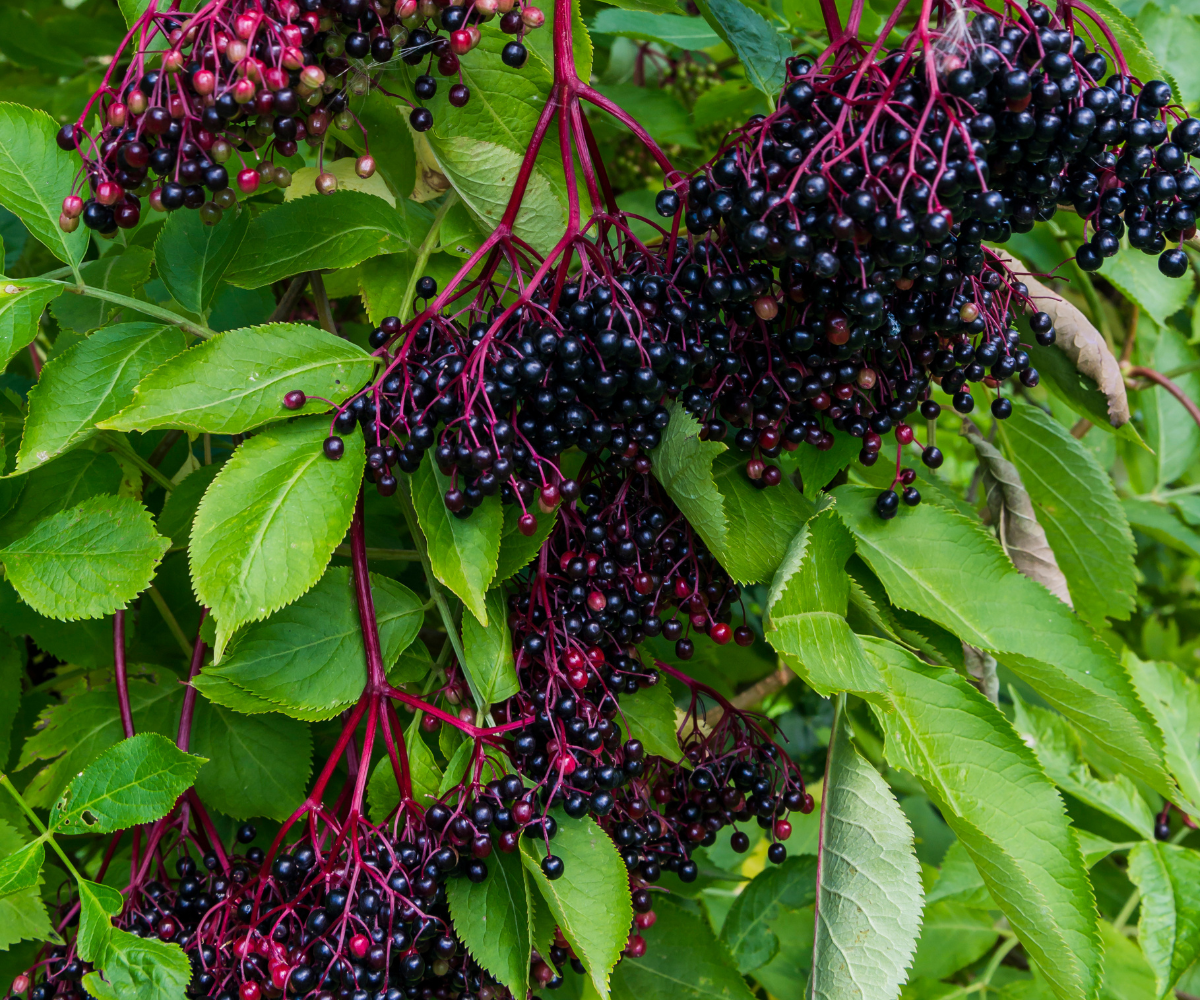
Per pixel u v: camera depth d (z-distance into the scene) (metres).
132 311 0.98
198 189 0.88
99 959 0.88
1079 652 0.93
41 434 0.89
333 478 0.88
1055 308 0.97
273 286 1.04
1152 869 1.01
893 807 0.92
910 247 0.86
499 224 0.94
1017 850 0.91
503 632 0.92
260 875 0.89
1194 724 1.05
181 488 0.96
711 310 0.89
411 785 0.91
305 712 0.90
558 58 0.91
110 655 0.96
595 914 0.89
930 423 0.98
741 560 0.93
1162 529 1.20
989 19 0.86
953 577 0.95
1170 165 0.87
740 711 0.96
